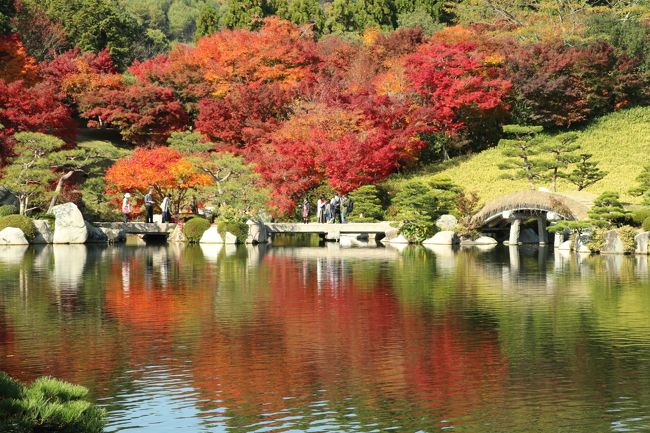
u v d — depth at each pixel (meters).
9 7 81.31
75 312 24.61
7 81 74.69
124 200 54.25
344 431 14.33
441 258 41.66
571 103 72.12
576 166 59.12
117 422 14.76
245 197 53.50
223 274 33.84
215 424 14.66
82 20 89.69
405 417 14.98
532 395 16.19
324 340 20.81
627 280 31.72
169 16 139.25
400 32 81.44
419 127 65.75
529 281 31.56
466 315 24.14
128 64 95.81
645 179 48.81
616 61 75.00
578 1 88.38
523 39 85.81
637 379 17.19
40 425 11.77
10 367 18.23
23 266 36.38
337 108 62.91
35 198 53.00
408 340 20.80
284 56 75.31
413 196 53.22
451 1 103.88
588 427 14.41
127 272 34.31
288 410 15.37
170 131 73.19
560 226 44.28
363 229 54.69
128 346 20.17
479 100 68.69
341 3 100.81
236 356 19.17
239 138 68.44
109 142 78.00
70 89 78.62
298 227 54.81
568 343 20.39
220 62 76.19
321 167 59.81
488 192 59.41
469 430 14.34
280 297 27.53
